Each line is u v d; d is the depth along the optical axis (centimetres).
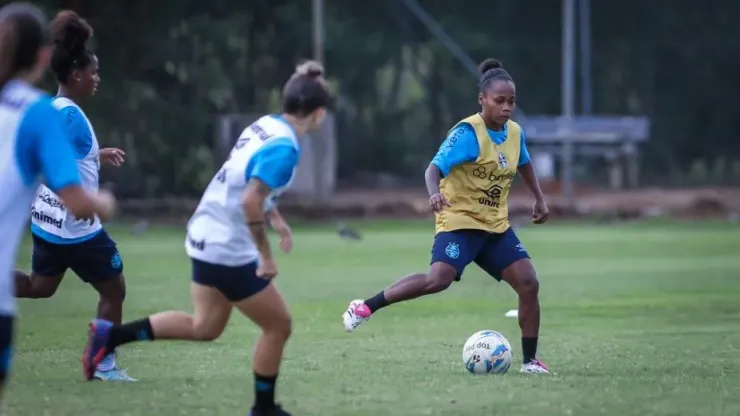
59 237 2853
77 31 2895
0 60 1850
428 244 9388
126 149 14762
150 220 12756
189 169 15200
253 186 2139
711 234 10781
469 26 18700
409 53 18625
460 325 4297
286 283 6066
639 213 13200
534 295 3059
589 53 19412
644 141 19425
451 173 3088
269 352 2294
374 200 15575
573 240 9906
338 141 18738
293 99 2214
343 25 17675
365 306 3117
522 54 19050
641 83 19875
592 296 5425
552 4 19012
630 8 19450
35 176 1862
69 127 2792
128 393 2688
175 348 3538
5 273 1819
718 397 2642
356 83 18362
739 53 19838
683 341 3822
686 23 19700
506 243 3097
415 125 19338
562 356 3434
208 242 2234
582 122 16462
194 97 15712
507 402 2561
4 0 13500
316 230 11506
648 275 6588
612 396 2648
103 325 2367
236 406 2516
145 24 14900
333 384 2823
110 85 14500
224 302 2316
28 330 4097
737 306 4988
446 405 2522
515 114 16662
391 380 2892
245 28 16662
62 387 2777
